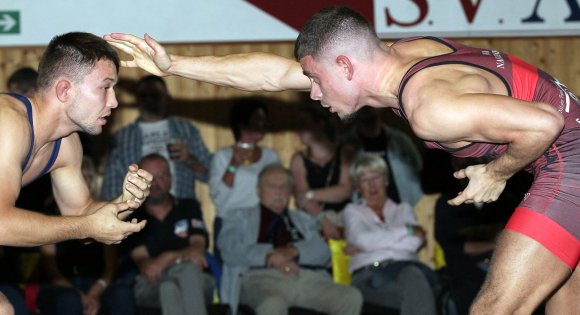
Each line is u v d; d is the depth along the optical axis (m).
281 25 7.38
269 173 6.44
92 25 7.20
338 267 6.62
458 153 3.44
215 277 6.29
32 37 7.18
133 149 6.91
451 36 7.50
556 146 3.39
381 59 3.39
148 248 6.22
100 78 3.62
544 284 3.34
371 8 7.40
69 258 6.09
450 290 6.27
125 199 3.70
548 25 7.63
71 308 5.89
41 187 6.21
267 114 6.93
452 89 3.14
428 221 7.80
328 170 6.93
